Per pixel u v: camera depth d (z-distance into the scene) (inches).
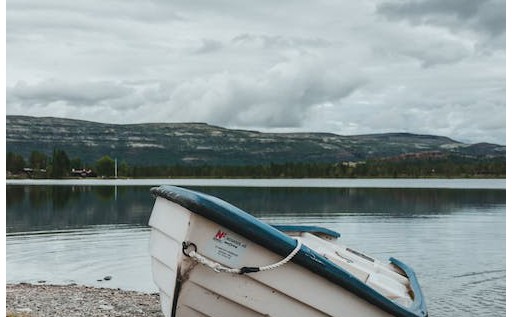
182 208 350.0
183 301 358.6
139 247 962.1
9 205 1973.4
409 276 507.5
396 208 1966.0
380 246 1030.4
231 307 364.8
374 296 381.7
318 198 2573.8
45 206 1937.7
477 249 996.6
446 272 764.0
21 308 502.3
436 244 1056.8
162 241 382.6
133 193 2933.1
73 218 1502.2
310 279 369.4
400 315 391.5
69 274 727.1
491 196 2795.3
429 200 2474.2
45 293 572.7
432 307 574.2
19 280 684.7
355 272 446.9
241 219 341.7
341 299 378.9
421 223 1438.2
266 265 356.8
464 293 635.5
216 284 355.3
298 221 1472.7
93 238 1082.7
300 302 371.2
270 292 364.8
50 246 971.9
